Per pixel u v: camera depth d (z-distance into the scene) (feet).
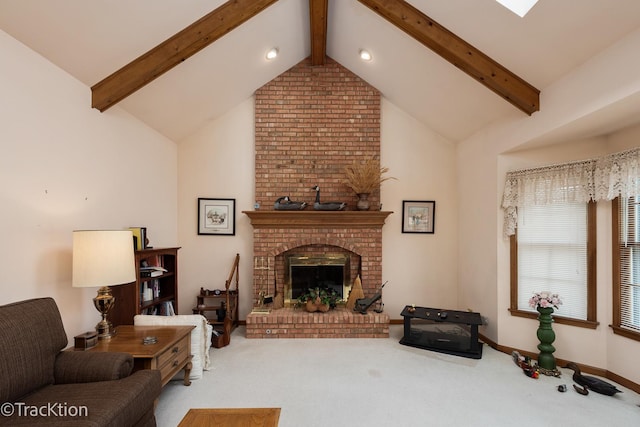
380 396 8.53
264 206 14.85
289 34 12.70
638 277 9.18
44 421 4.80
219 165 15.12
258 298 14.33
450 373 9.96
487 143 12.96
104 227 9.96
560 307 10.97
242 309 14.93
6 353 5.32
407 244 15.35
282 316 13.14
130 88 9.44
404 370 10.13
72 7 7.10
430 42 10.03
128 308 9.84
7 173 6.83
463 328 13.91
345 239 14.60
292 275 14.84
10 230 6.88
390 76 13.57
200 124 14.79
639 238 9.17
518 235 11.92
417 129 15.26
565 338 10.63
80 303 8.81
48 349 6.12
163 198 13.74
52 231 7.97
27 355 5.65
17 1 6.45
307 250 14.90
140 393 5.94
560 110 9.11
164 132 13.62
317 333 13.14
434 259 15.34
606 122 8.82
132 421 5.63
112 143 10.37
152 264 11.52
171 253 11.70
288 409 7.89
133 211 11.57
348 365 10.46
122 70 9.34
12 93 6.93
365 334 13.14
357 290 14.23
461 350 11.60
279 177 14.89
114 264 7.81
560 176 10.66
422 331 13.69
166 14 8.63
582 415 7.73
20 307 6.00
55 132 8.07
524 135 10.74
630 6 6.52
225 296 14.21
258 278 14.40
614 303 9.71
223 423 5.18
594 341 10.10
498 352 11.81
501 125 12.03
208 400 8.27
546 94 9.67
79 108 8.88
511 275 12.00
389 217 15.37
